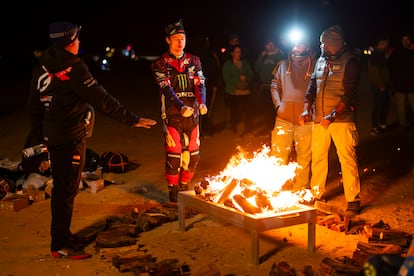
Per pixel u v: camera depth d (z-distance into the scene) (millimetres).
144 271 4965
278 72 7211
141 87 23312
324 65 6617
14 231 6207
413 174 8414
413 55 11953
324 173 6977
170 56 6633
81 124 5371
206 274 4773
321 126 6738
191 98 6715
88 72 5246
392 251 5168
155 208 6633
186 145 6895
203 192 5918
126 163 8781
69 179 5379
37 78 5324
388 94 12016
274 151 7238
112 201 7309
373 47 12148
